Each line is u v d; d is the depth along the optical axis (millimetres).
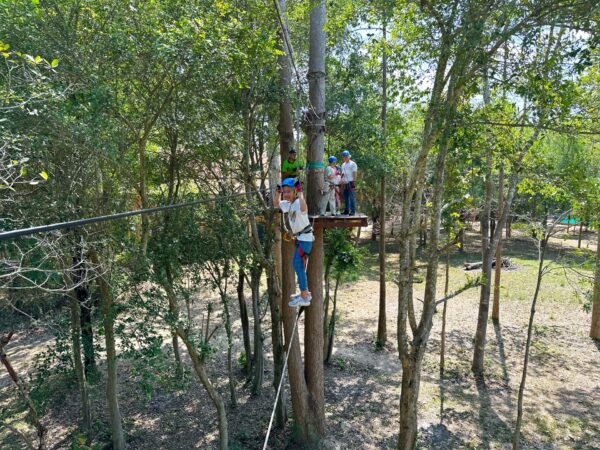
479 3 7375
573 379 14539
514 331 18594
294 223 6789
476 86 8141
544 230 11148
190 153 10648
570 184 9758
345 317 21062
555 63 7746
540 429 11852
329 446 11312
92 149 8016
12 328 11570
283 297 11141
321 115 10266
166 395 14266
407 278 9375
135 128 9273
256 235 12000
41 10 7090
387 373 15500
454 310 21312
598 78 10141
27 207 8109
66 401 14102
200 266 10945
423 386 14367
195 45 7402
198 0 8273
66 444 11820
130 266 9570
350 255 15781
